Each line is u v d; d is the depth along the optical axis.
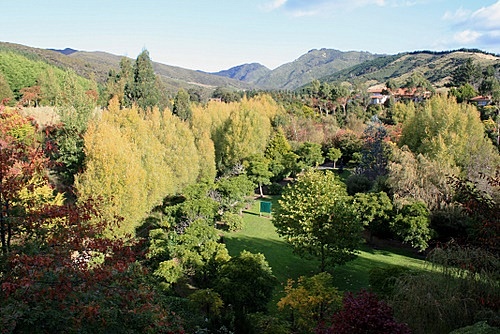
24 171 7.74
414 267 20.30
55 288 5.99
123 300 6.86
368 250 23.91
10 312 5.61
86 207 7.75
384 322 7.23
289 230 20.14
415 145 34.28
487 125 40.38
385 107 73.50
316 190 19.70
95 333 6.45
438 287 9.30
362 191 30.59
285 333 11.11
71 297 6.07
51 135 24.34
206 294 12.78
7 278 5.92
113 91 49.16
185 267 16.44
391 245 25.03
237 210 29.11
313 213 18.89
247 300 13.25
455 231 22.27
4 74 45.03
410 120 36.38
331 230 18.34
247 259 14.22
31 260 5.95
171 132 29.72
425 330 8.80
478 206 10.16
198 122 41.34
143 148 24.47
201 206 22.34
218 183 29.53
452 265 9.71
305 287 13.07
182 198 28.22
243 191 29.88
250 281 13.66
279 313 15.02
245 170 38.28
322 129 54.88
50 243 6.77
